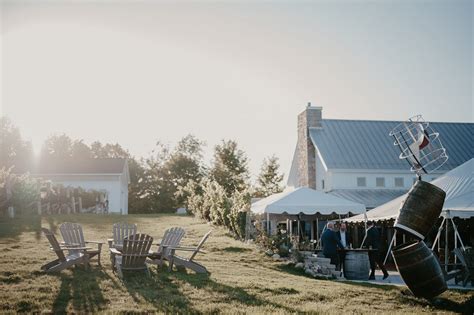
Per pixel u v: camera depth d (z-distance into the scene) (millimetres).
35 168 50844
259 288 12039
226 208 27766
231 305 10312
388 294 12445
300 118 38188
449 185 19141
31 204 31719
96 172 49562
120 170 50031
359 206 20656
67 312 9258
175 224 31109
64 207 36031
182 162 68562
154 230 27188
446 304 11719
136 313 9344
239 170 55156
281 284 12828
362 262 15852
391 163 33875
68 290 10898
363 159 34031
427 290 11938
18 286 11039
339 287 13062
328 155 34156
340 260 16844
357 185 33312
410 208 12656
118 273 12656
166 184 68812
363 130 36969
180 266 14211
